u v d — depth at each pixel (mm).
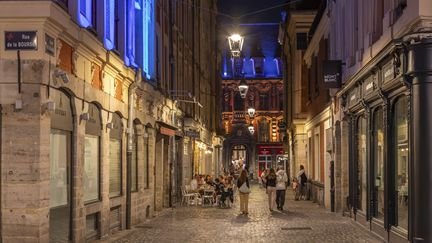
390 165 14117
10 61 10859
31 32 10828
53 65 11375
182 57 32000
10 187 10859
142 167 20266
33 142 10852
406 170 12953
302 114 41812
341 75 20781
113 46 16250
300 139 42000
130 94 18281
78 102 13203
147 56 21547
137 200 19391
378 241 14797
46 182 11109
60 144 12469
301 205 28641
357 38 19109
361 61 17703
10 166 10867
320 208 26328
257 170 76438
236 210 25688
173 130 25531
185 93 31406
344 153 21719
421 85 11555
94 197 15016
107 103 15719
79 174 13242
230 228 18281
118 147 17641
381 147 15750
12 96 10852
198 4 40656
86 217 14297
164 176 26766
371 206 16422
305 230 17500
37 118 10867
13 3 10680
